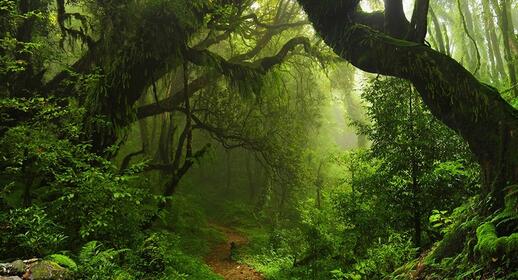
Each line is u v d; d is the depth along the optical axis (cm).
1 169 718
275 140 2017
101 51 1167
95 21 1284
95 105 1072
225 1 1307
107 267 548
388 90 882
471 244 488
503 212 460
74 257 600
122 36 1144
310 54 1578
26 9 1014
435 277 525
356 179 987
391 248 768
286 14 1773
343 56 789
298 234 1312
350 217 977
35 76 1101
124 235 727
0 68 694
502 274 404
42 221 581
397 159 845
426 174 814
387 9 735
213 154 1545
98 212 674
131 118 1212
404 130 848
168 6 1129
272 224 2269
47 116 710
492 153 537
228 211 2470
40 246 570
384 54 699
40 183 845
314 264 1097
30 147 631
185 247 1550
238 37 2027
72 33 1199
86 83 1052
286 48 1530
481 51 1097
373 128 908
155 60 1211
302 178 2169
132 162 2036
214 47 2184
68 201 671
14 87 1045
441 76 611
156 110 1538
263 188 2562
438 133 823
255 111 2009
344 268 1013
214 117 1997
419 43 676
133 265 692
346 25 774
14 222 557
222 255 1639
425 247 872
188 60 1311
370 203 947
